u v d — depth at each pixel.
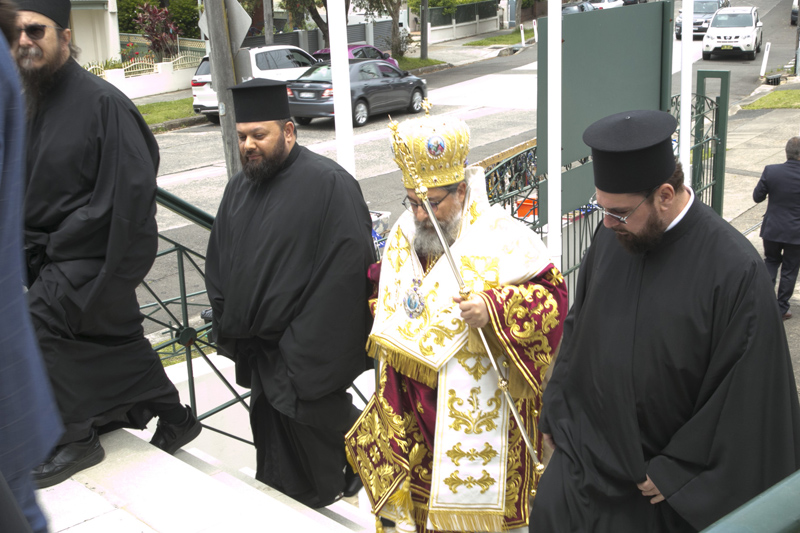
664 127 2.11
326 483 3.67
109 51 25.19
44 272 3.18
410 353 2.88
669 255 2.16
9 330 1.35
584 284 2.46
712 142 8.56
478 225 2.89
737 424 2.01
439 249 2.89
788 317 7.20
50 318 3.13
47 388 1.48
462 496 2.92
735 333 2.02
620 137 2.10
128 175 3.15
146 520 2.96
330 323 3.31
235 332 3.47
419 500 3.07
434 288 2.90
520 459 2.98
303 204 3.34
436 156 2.77
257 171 3.35
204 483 3.21
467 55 33.34
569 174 4.98
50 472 3.15
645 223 2.12
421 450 3.03
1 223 1.33
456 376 2.87
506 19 42.34
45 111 3.19
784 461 2.02
